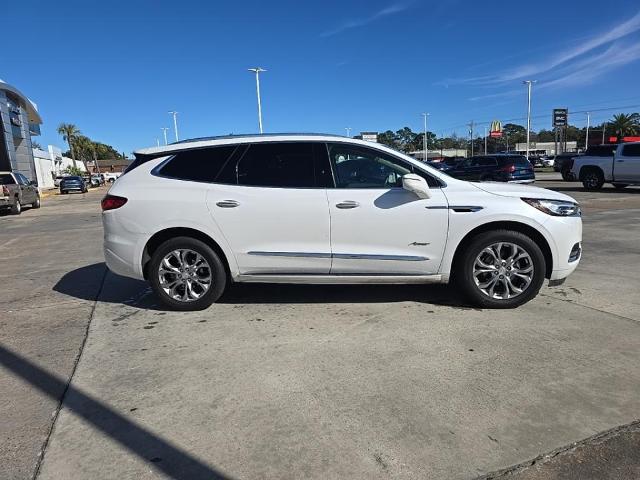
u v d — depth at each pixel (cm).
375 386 354
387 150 512
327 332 457
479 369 377
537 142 12900
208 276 518
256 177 511
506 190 511
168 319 504
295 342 435
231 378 370
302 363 393
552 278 511
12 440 298
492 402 330
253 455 280
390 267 504
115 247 523
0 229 1471
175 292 526
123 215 516
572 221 505
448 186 507
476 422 308
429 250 501
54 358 413
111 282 667
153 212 510
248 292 588
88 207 2298
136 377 375
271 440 293
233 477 263
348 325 473
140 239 514
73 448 289
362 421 311
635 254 774
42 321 510
